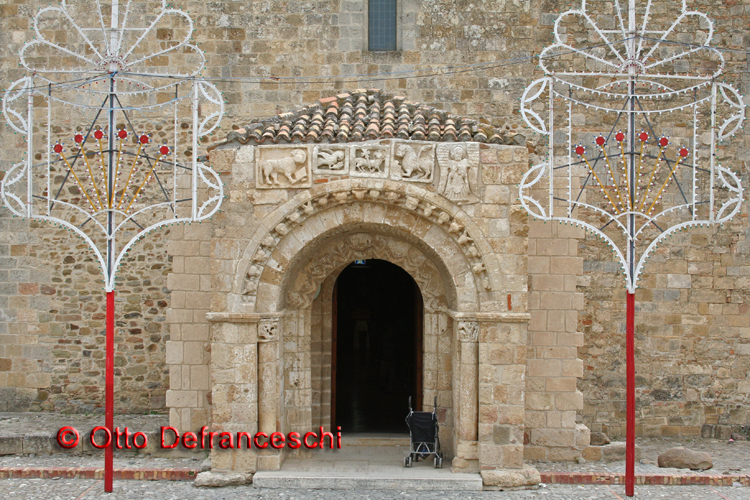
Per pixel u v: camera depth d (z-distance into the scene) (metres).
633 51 8.45
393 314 16.50
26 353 12.99
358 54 13.09
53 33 13.17
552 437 9.91
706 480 9.35
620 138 8.55
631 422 8.59
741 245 12.61
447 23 13.08
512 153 9.05
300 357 10.03
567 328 9.85
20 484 9.16
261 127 9.76
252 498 8.49
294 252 9.25
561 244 9.88
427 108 10.52
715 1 12.76
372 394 14.51
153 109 13.06
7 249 13.02
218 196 8.71
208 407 10.07
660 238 8.49
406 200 9.06
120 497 8.59
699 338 12.61
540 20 13.01
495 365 9.03
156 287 12.91
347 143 9.17
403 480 8.88
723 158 12.71
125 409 12.90
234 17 13.14
